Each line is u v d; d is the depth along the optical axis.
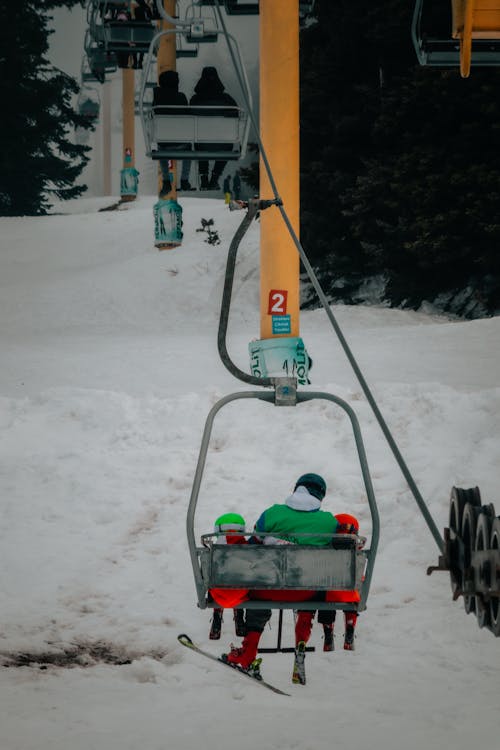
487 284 60.47
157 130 27.06
